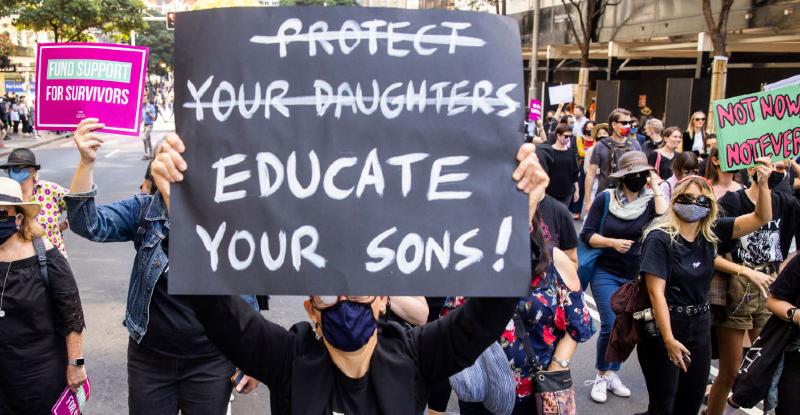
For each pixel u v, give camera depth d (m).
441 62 2.16
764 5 17.34
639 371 6.25
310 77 2.15
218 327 2.24
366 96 2.15
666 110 18.92
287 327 7.06
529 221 2.15
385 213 2.13
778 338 4.09
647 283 4.29
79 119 3.60
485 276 2.12
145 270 3.56
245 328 2.28
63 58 3.59
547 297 3.48
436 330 2.38
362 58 2.15
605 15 25.36
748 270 4.82
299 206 2.13
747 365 4.21
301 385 2.28
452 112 2.15
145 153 24.44
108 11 34.69
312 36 2.15
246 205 2.13
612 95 24.95
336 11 2.15
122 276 8.84
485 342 2.32
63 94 3.60
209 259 2.13
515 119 2.16
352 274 2.12
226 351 2.29
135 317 3.60
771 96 4.80
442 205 2.14
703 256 4.31
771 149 4.80
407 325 3.57
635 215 5.52
